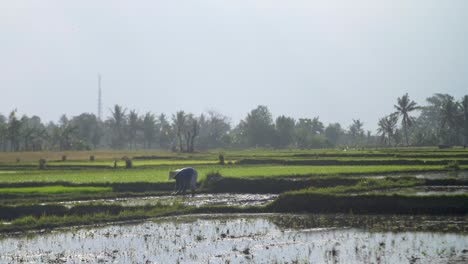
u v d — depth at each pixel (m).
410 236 22.02
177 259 19.08
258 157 76.38
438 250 19.30
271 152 98.88
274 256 19.22
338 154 78.44
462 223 24.69
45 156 91.25
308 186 39.16
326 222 26.17
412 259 18.12
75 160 81.25
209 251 20.28
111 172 54.25
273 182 40.38
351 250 19.80
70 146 131.12
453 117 125.94
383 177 45.34
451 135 132.75
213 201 35.19
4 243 22.47
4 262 19.14
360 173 49.12
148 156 87.44
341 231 23.67
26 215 29.45
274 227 25.20
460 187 37.22
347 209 29.17
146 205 31.25
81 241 22.69
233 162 70.88
